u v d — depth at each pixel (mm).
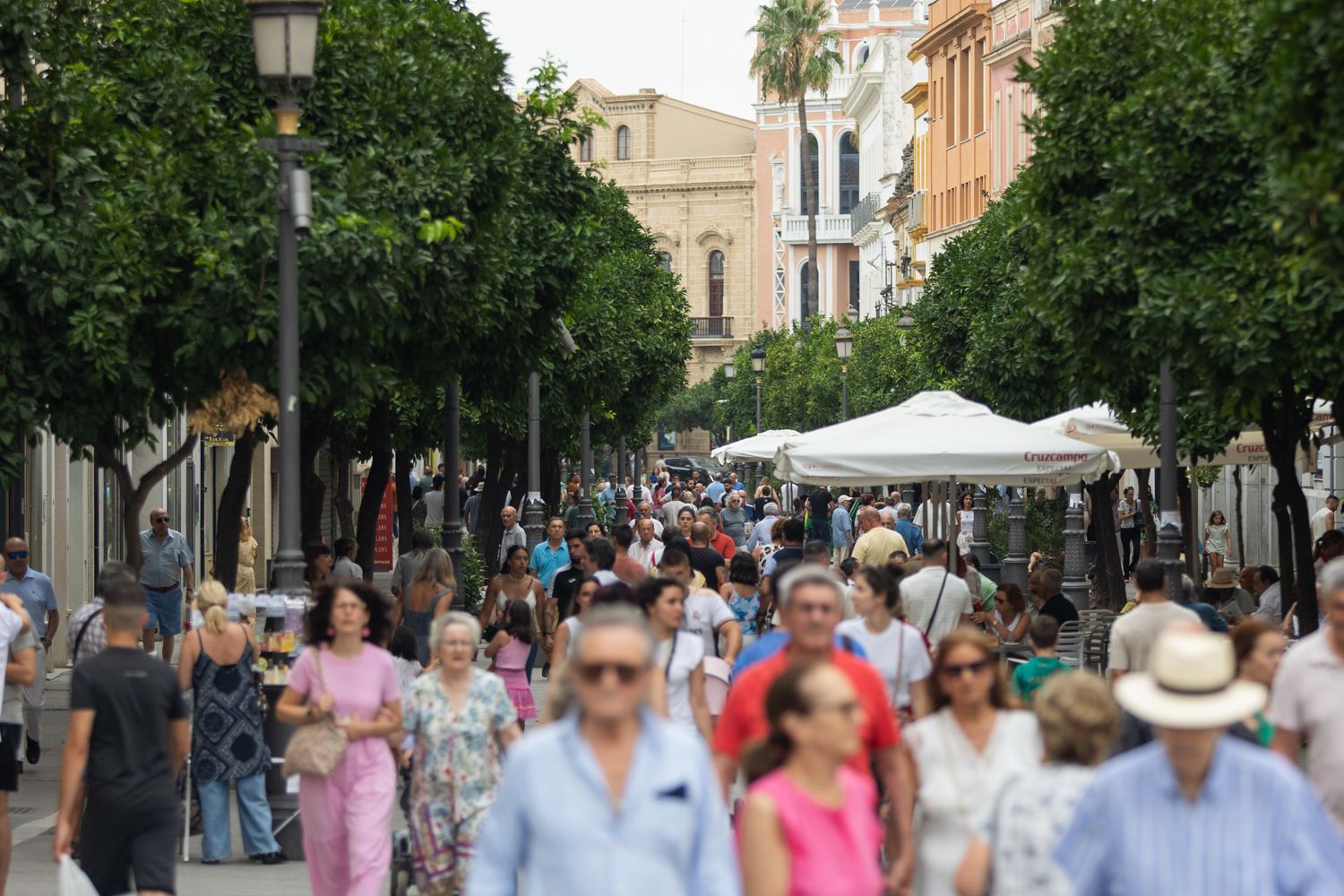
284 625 23562
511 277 38188
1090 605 58875
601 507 81312
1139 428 37938
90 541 49438
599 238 69250
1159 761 10570
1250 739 14742
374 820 17500
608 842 10273
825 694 10789
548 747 10445
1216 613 25578
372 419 45562
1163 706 10359
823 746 10797
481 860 10477
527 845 10469
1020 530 55969
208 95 31422
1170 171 28594
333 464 56344
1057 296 30938
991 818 12828
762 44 157000
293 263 23422
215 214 28062
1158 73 29203
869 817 10984
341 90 32594
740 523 66812
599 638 10305
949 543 34781
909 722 17969
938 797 13328
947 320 68250
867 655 17562
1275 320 26781
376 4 34000
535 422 56562
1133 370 32156
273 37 23125
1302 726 14281
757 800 10734
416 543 35594
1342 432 29297
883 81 179000
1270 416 31391
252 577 55062
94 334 26312
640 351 83875
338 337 29094
